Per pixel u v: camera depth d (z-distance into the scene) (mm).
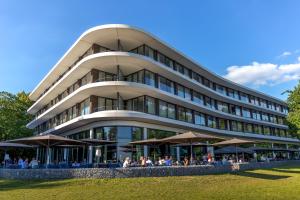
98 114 33000
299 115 37656
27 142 26531
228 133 55344
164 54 41156
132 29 33656
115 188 17984
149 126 37000
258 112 69500
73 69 36906
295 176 26328
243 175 25750
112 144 33219
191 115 46406
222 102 58719
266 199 15062
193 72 49562
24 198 15422
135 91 35156
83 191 17094
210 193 16578
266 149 51312
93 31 33625
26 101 63812
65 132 44688
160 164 28125
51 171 21391
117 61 34531
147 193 16531
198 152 44969
